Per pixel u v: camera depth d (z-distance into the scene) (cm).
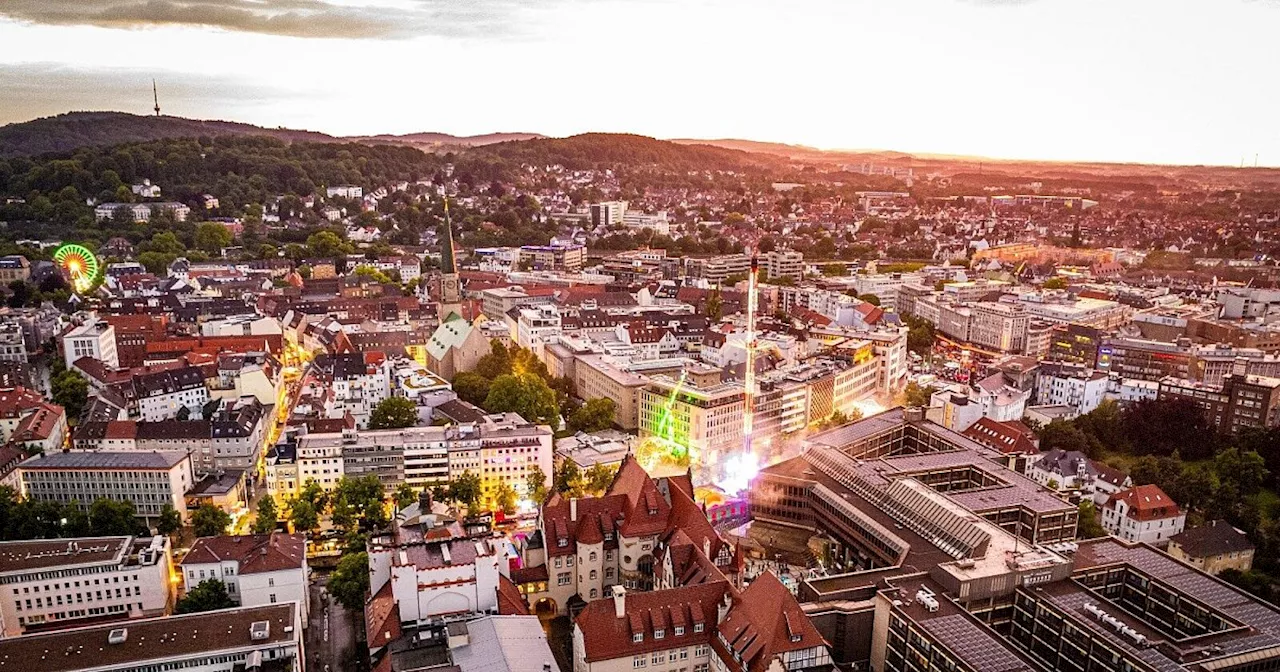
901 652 16312
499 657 14800
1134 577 19225
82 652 15888
